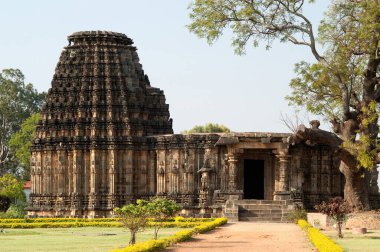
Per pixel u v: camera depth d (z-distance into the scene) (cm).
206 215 8600
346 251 4600
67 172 9256
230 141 8450
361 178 7544
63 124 9362
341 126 7675
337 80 7481
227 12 7750
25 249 4884
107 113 9281
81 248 4959
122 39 9688
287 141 7975
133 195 9112
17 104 15438
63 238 5922
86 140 9188
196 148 8806
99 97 9344
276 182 8594
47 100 9556
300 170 8531
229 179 8538
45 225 7594
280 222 7994
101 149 9156
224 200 8419
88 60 9519
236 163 8519
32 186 9456
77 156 9169
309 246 4972
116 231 6912
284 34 7719
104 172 9144
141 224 5153
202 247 4900
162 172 8981
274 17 7712
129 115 9338
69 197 9181
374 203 8881
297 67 7612
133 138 9150
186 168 8812
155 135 9388
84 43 9612
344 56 7406
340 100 7575
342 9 7456
